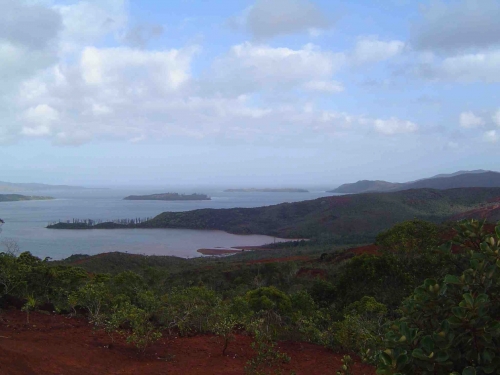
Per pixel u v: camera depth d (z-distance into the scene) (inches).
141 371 222.8
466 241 130.7
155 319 323.9
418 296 117.0
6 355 195.0
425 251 525.0
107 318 302.0
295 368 246.7
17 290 331.0
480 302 99.7
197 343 288.2
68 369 207.2
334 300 549.6
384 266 518.9
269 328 313.9
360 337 278.7
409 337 107.3
